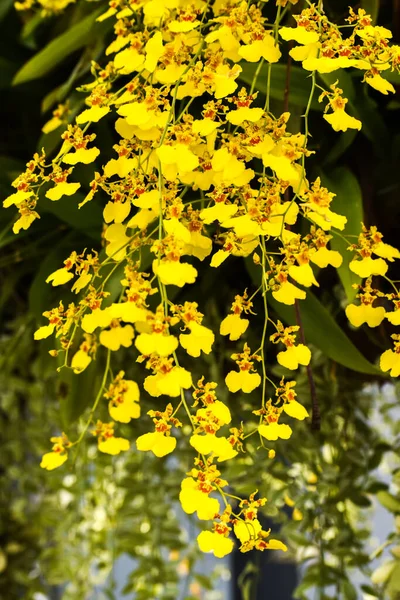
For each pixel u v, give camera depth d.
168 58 0.72
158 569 1.17
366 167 0.97
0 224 1.02
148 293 0.68
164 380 0.68
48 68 0.98
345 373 1.04
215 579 1.43
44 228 1.05
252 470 1.01
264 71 0.81
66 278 0.71
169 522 1.17
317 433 1.02
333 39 0.69
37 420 1.31
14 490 1.54
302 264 0.70
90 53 0.97
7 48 1.21
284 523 1.03
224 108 0.71
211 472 0.68
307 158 0.93
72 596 1.37
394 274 0.99
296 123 0.84
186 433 1.10
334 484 1.03
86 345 0.79
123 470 1.20
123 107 0.71
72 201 0.93
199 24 0.72
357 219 0.81
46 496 1.38
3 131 1.21
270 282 0.71
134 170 0.73
